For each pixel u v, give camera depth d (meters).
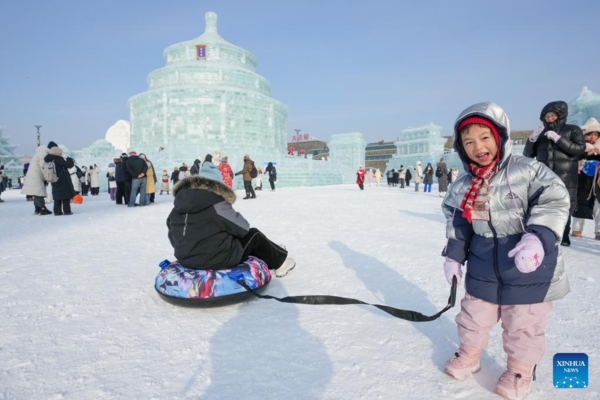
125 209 11.23
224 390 1.83
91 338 2.44
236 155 27.81
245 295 3.03
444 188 16.20
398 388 1.83
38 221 8.50
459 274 1.91
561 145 4.80
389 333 2.47
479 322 1.84
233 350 2.25
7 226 7.68
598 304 2.95
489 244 1.79
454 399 1.73
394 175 34.78
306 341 2.36
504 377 1.76
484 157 1.74
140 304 3.08
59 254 4.98
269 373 1.98
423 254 4.82
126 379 1.94
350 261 4.48
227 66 38.78
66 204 9.87
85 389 1.85
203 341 2.38
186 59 39.72
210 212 2.96
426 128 55.97
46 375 1.98
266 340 2.39
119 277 3.87
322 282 3.64
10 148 55.28
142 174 11.91
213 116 36.31
